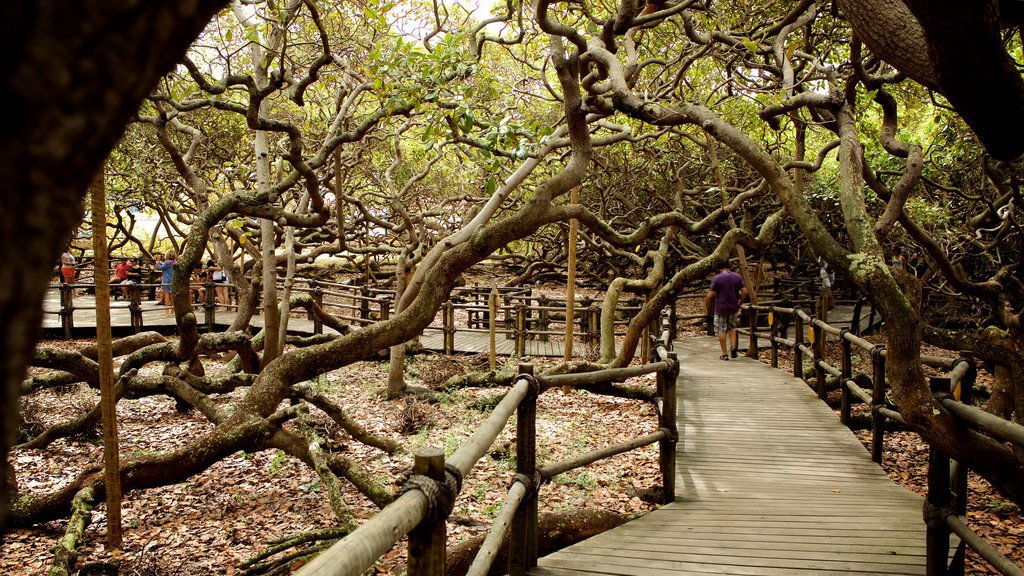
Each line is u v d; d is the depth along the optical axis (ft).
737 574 11.34
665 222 27.66
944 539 10.69
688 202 53.01
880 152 43.50
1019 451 12.28
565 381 11.85
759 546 12.72
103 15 1.63
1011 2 9.05
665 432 15.97
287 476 22.53
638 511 17.60
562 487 20.43
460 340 45.91
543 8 18.06
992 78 7.61
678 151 50.44
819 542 12.99
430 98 20.94
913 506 15.49
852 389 22.35
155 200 50.55
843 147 15.87
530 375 10.91
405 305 27.09
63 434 23.40
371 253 49.47
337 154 30.32
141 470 18.53
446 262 20.67
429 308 20.63
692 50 28.78
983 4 6.83
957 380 12.86
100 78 1.66
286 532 18.28
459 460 7.00
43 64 1.52
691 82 33.65
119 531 17.19
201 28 2.09
